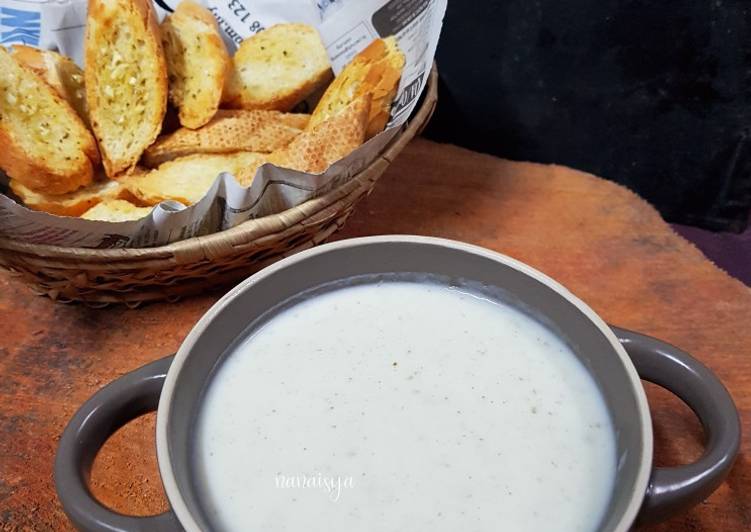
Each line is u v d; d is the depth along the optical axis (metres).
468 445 0.21
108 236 0.29
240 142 0.38
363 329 0.24
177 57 0.39
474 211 0.38
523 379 0.22
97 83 0.37
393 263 0.24
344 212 0.34
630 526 0.16
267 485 0.20
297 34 0.41
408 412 0.21
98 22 0.37
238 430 0.21
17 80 0.36
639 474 0.17
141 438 0.28
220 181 0.30
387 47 0.37
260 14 0.41
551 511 0.19
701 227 0.47
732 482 0.26
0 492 0.26
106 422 0.19
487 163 0.42
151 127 0.37
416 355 0.23
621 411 0.19
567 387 0.22
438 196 0.39
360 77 0.36
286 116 0.39
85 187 0.38
